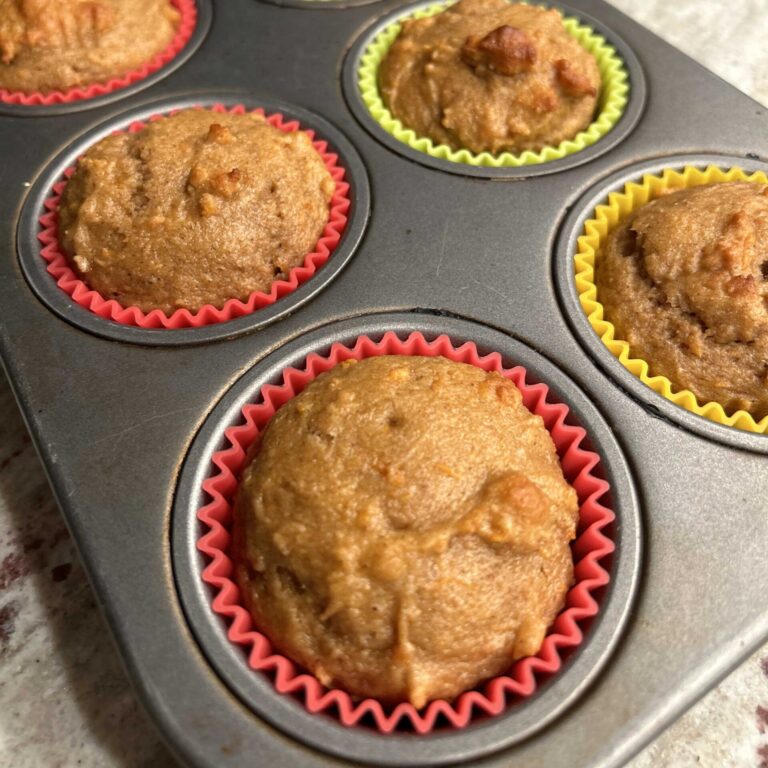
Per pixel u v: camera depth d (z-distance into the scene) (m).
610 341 0.15
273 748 0.10
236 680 0.11
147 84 0.20
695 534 0.12
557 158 0.18
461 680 0.11
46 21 0.19
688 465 0.13
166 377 0.14
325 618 0.11
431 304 0.15
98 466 0.13
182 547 0.12
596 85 0.19
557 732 0.11
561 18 0.20
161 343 0.15
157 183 0.16
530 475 0.12
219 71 0.20
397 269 0.16
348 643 0.11
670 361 0.15
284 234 0.16
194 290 0.15
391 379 0.13
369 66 0.20
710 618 0.12
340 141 0.18
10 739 0.13
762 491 0.13
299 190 0.16
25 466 0.16
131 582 0.12
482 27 0.19
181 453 0.13
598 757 0.10
